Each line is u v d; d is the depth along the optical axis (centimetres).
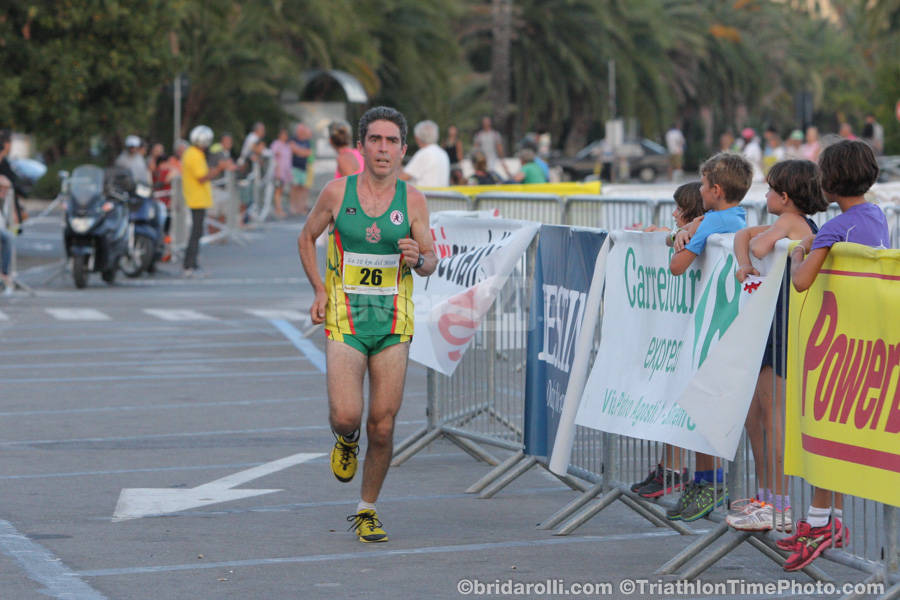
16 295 4141
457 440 1972
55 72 5794
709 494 1394
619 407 1455
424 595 1291
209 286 4484
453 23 13700
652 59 14538
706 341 1316
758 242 1253
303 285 4525
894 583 1166
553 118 14500
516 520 1614
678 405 1350
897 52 10781
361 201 1453
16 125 5962
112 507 1656
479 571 1380
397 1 11738
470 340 1789
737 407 1252
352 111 10894
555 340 1656
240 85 9819
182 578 1343
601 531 1559
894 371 1105
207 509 1653
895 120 10225
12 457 1950
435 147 3697
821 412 1190
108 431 2147
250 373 2744
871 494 1130
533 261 1717
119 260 4469
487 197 3139
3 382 2612
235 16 10256
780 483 1314
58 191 9119
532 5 13775
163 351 3034
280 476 1844
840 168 1225
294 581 1336
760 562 1421
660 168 14012
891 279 1104
